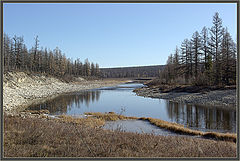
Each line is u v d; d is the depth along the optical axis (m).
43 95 43.06
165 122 16.80
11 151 6.15
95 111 24.89
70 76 95.00
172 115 21.08
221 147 7.84
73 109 26.44
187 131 12.88
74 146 6.99
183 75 53.97
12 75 45.47
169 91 41.03
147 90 49.81
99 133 9.55
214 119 18.11
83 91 57.62
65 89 60.91
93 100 36.03
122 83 114.12
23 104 30.48
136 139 8.50
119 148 7.11
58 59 85.94
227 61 33.78
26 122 10.44
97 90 61.53
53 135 8.40
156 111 23.84
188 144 8.31
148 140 8.52
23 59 66.62
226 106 23.55
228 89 30.23
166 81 60.53
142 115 21.81
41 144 7.17
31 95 40.09
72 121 15.81
